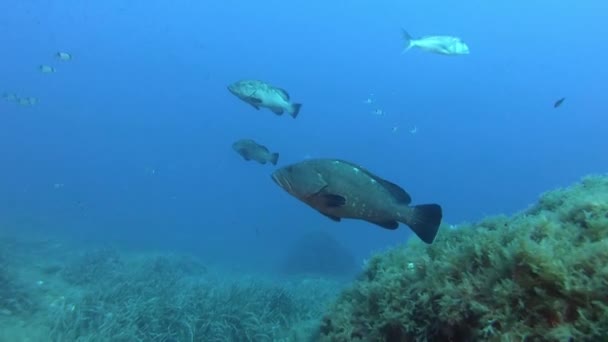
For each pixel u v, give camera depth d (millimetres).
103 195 52906
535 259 2770
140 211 43625
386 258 5465
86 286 12062
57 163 97875
